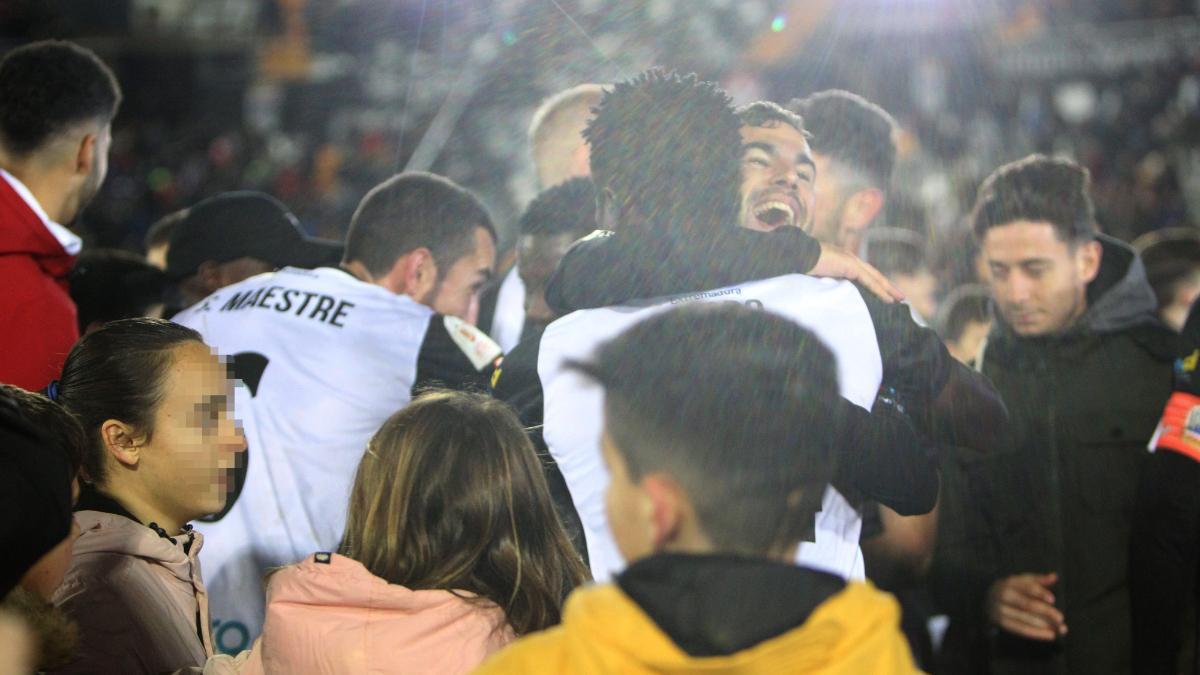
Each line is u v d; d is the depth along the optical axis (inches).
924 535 141.7
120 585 86.6
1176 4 922.1
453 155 395.5
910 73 812.6
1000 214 141.0
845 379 89.4
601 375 62.5
